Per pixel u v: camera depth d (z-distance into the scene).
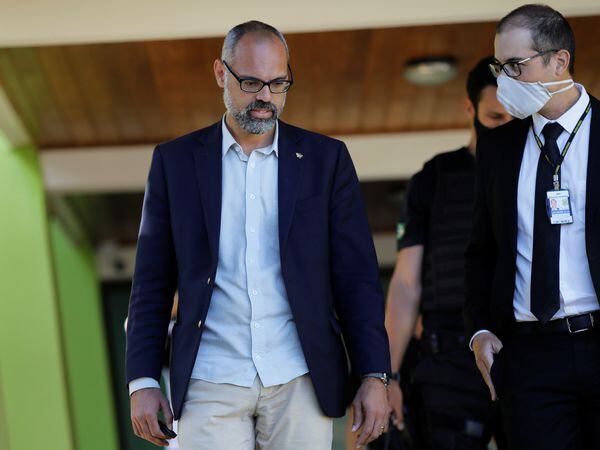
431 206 7.37
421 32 10.10
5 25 8.55
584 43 10.34
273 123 5.46
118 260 16.81
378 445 7.46
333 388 5.54
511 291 5.70
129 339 5.62
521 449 5.71
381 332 5.61
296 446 5.53
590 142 5.55
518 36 5.55
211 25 8.62
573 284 5.52
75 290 16.08
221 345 5.49
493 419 7.09
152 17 8.61
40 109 11.39
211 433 5.44
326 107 12.10
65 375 12.00
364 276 5.68
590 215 5.48
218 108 11.95
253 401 5.48
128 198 14.84
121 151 12.79
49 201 13.08
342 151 5.76
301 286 5.50
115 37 8.62
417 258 7.47
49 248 12.23
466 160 7.34
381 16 8.61
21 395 11.81
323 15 8.65
